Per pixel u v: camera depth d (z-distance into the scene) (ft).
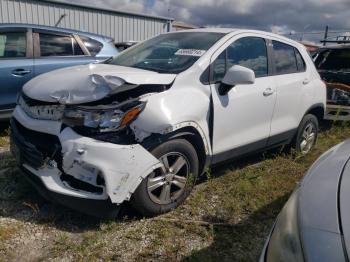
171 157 10.46
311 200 5.66
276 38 14.93
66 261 8.63
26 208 10.73
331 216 5.13
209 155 11.58
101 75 9.84
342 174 6.20
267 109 13.62
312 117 16.74
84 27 48.83
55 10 45.57
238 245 9.62
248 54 13.25
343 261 4.43
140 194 9.81
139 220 10.37
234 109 12.09
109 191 9.14
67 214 10.52
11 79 17.33
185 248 9.34
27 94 10.85
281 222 5.98
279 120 14.52
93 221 10.23
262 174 13.97
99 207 9.41
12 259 8.57
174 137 10.21
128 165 9.28
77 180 9.48
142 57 12.91
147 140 9.62
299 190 6.31
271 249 5.63
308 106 16.08
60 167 9.57
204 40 12.64
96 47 20.68
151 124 9.59
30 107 10.46
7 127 18.79
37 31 18.72
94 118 9.29
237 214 11.10
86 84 9.78
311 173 6.74
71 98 9.59
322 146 18.33
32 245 9.12
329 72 23.66
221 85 11.66
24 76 17.70
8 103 17.44
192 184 11.22
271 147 14.82
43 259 8.64
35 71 18.06
